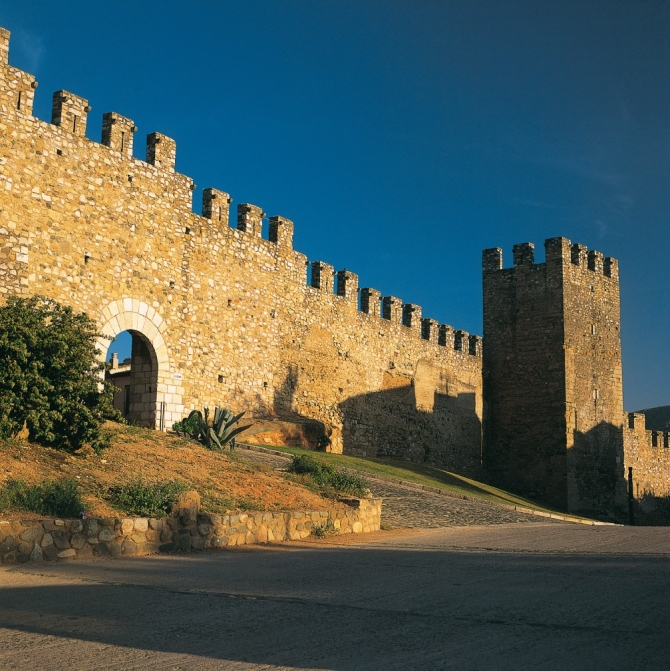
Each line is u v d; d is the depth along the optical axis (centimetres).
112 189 2836
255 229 3603
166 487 1552
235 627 797
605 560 1255
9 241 2445
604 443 4872
